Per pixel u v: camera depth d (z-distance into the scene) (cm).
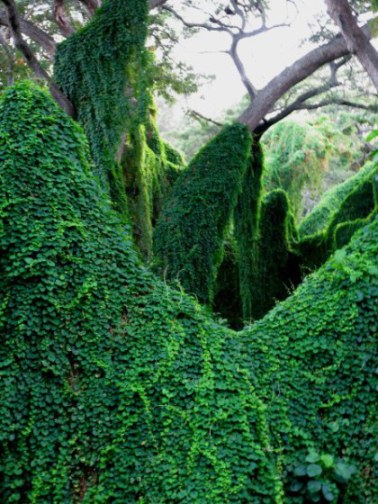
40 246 603
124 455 583
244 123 1634
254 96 1792
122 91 1423
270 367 673
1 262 603
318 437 643
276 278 2097
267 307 2055
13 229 605
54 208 623
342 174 3500
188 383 617
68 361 596
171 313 655
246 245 1867
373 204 1936
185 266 1427
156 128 2097
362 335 678
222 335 674
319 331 689
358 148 3114
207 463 588
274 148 3031
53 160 648
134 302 645
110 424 591
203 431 599
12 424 565
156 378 609
